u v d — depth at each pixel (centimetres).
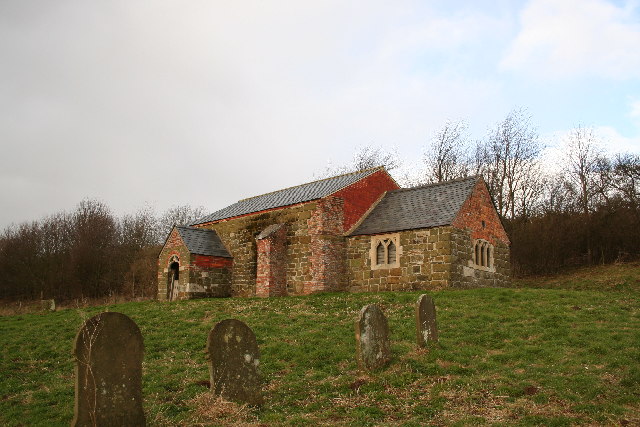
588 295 2059
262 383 1266
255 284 3091
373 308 1327
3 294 5716
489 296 2094
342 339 1600
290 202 2981
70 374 1467
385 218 2830
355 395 1153
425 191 2911
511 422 978
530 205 4719
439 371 1262
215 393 1064
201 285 3098
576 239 3822
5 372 1497
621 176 4322
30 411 1157
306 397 1166
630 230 3638
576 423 971
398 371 1266
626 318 1691
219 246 3297
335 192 2850
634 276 3209
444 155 5159
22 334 2006
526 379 1214
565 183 4762
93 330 905
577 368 1264
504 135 4791
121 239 6556
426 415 1033
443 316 1822
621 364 1265
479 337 1564
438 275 2414
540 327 1628
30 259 5772
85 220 6150
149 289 5478
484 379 1213
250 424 988
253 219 3172
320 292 2702
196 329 1891
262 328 1805
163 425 982
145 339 1775
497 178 4731
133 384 942
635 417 988
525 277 3869
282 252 2925
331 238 2788
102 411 896
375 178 3116
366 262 2725
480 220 2672
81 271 5572
